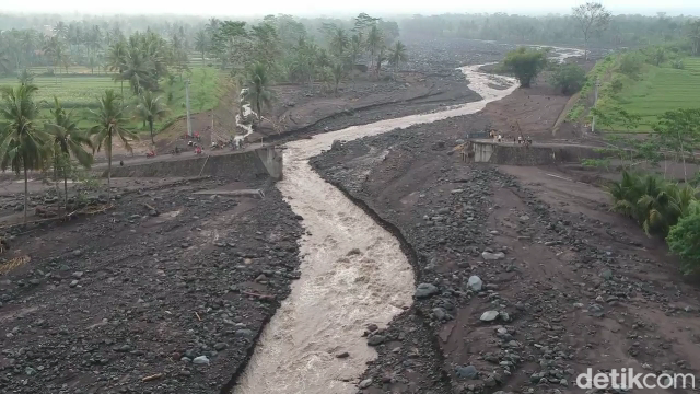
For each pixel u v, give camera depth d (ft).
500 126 370.53
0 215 204.44
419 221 205.98
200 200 231.09
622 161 247.09
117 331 132.77
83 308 143.33
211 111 360.48
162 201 226.38
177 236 193.06
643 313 139.64
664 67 587.68
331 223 215.10
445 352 126.31
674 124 233.14
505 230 195.11
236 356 127.65
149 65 386.11
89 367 119.14
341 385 121.08
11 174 257.75
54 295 150.71
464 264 167.63
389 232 205.57
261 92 354.74
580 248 178.50
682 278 159.22
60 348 124.98
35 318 137.90
